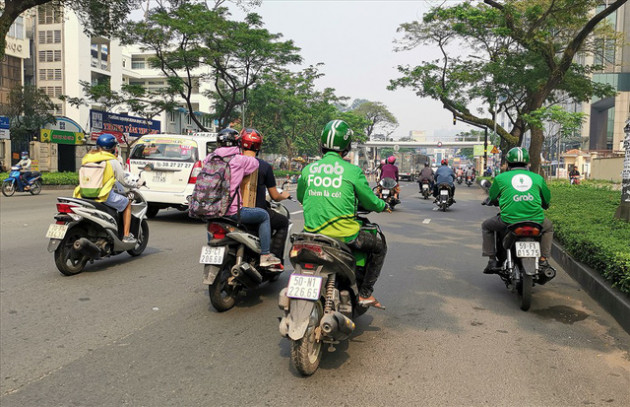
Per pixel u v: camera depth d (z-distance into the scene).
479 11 23.64
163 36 27.41
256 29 28.98
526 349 4.06
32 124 33.66
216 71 31.05
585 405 3.12
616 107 65.06
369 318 4.82
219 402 3.11
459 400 3.17
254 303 5.26
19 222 10.79
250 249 5.04
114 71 54.59
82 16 23.38
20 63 44.66
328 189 3.81
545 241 5.32
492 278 6.57
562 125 27.31
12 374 3.47
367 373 3.56
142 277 6.19
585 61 61.66
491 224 5.77
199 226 10.55
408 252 8.31
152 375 3.48
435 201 16.42
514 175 5.37
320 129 58.31
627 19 56.88
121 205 6.53
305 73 46.12
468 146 82.12
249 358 3.79
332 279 3.70
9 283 5.80
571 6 19.92
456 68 28.95
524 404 3.12
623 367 3.71
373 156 83.69
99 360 3.72
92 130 30.30
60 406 3.05
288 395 3.21
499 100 32.09
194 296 5.43
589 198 14.38
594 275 5.80
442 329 4.53
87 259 6.44
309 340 3.47
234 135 4.99
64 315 4.73
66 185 24.80
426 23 27.55
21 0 19.41
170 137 10.79
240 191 4.91
